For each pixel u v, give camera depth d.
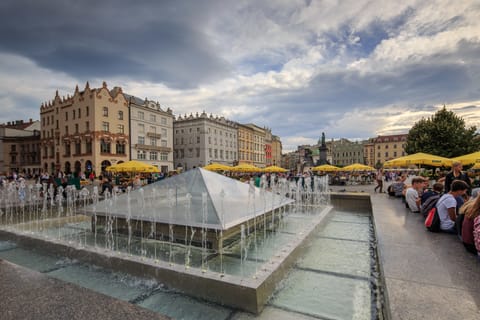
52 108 37.94
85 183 20.31
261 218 6.09
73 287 1.97
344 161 84.50
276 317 2.36
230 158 53.50
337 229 6.20
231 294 2.50
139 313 1.62
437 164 11.26
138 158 37.12
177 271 2.84
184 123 47.34
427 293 2.01
